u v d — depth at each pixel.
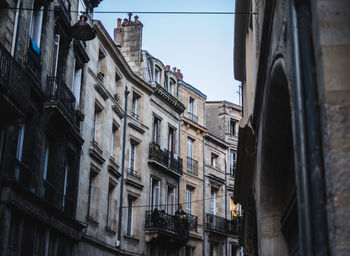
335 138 4.52
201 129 42.31
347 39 4.71
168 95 37.41
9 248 16.39
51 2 21.23
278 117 8.94
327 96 4.62
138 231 32.06
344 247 4.29
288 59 5.99
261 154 9.96
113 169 28.86
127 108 32.50
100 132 27.89
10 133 16.42
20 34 17.50
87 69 26.30
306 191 4.75
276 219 9.95
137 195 32.47
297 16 5.19
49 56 20.91
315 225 4.62
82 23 18.16
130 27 36.44
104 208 27.72
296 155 5.00
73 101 22.53
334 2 4.82
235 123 49.28
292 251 8.93
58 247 20.97
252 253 17.38
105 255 27.53
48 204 19.22
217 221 42.19
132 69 35.41
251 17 15.66
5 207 15.82
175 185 37.84
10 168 16.52
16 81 16.03
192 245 38.84
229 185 45.88
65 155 22.42
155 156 34.50
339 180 4.43
